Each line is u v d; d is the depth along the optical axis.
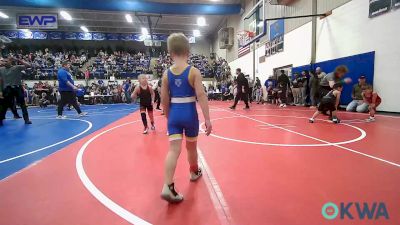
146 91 6.20
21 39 31.42
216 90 23.62
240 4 21.08
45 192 2.74
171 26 28.91
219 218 2.13
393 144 4.54
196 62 29.56
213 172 3.26
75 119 9.53
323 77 11.13
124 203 2.45
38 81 23.59
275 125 6.89
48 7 18.44
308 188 2.70
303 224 2.02
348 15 10.56
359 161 3.59
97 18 25.36
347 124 6.86
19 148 4.84
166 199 2.35
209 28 30.55
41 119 9.67
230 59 26.39
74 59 27.61
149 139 5.46
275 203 2.38
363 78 9.30
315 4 12.60
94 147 4.80
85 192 2.73
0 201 2.54
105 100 22.33
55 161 3.88
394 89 8.70
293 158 3.80
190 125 2.60
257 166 3.46
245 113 10.16
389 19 8.73
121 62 28.86
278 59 16.45
